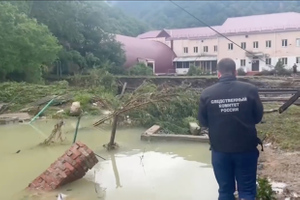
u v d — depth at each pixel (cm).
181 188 611
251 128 388
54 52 2950
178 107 1238
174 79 2919
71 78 3059
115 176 692
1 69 2581
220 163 399
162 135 1038
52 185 618
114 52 4259
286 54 2162
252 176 397
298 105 1497
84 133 1177
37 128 1323
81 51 4147
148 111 1229
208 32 4753
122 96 1694
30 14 3778
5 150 955
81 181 658
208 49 4709
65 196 582
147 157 846
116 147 941
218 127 393
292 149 807
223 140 391
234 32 3152
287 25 2158
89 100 1706
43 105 1706
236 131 387
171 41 5009
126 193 595
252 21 3180
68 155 648
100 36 4219
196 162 790
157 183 644
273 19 2875
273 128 1048
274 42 2622
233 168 403
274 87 1984
